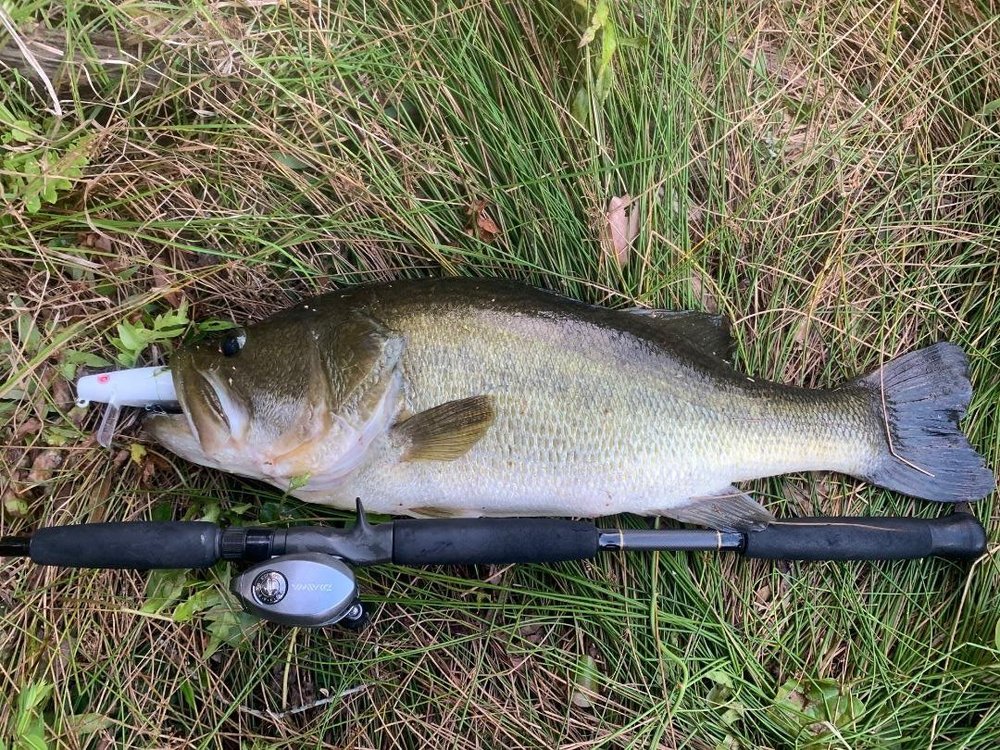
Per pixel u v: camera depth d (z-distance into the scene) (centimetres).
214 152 54
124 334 50
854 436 56
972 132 62
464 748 53
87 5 51
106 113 53
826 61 62
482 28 58
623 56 58
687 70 58
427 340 50
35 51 50
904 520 54
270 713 51
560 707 55
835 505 59
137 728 51
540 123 58
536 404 51
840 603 57
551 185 58
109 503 52
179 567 46
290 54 55
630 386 52
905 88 62
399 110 57
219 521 53
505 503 52
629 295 57
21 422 51
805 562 57
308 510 54
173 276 54
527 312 51
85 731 50
